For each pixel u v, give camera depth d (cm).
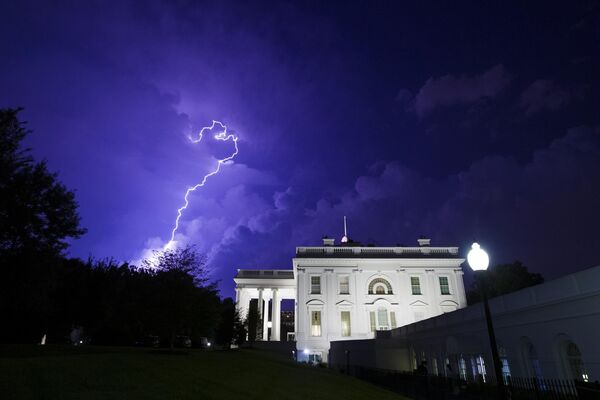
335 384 2317
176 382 1485
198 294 2697
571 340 1722
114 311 3706
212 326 2916
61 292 3641
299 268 5622
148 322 2655
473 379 2592
